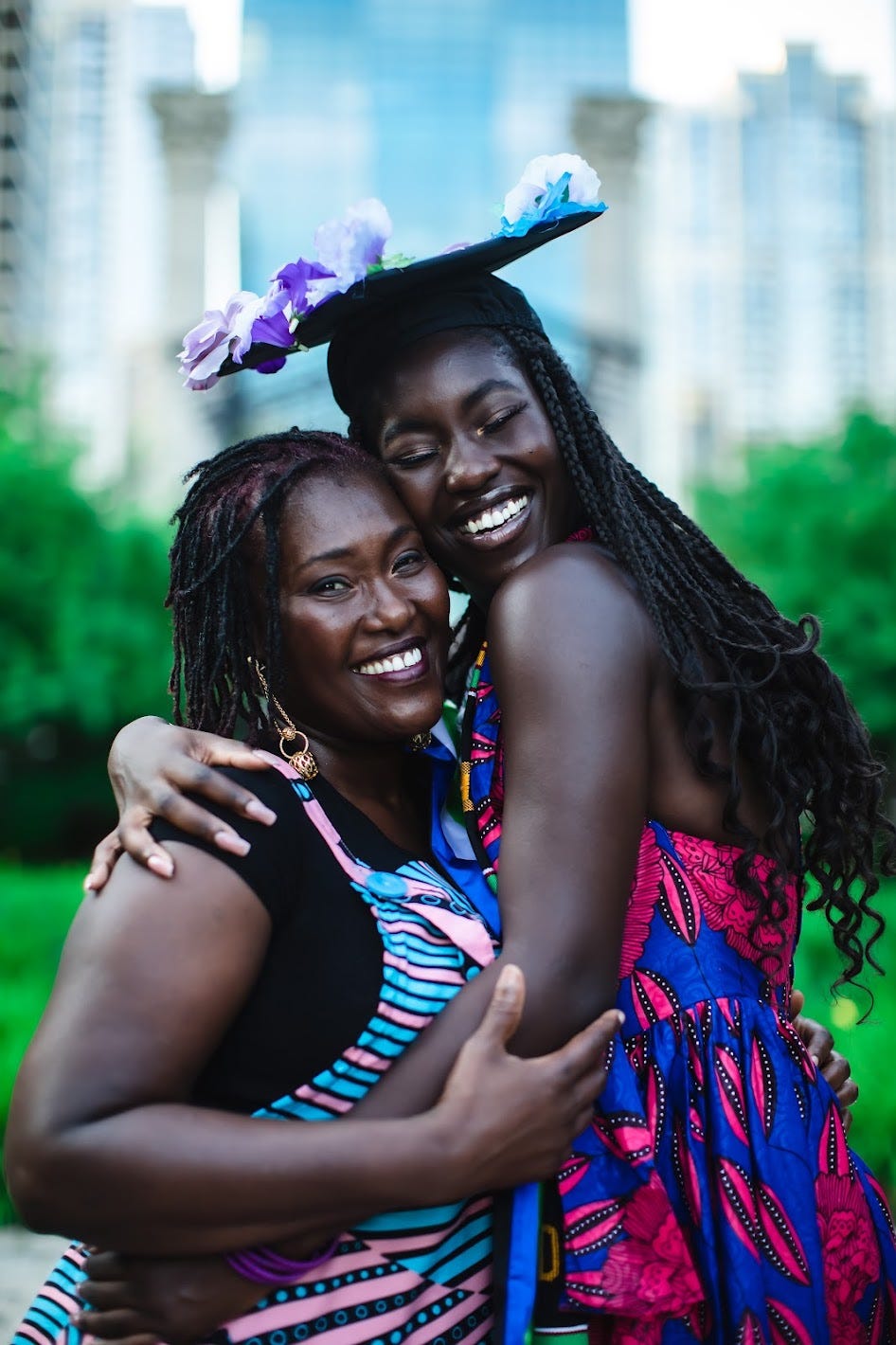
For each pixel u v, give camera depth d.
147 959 1.49
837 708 1.97
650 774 1.78
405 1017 1.63
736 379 64.31
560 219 1.89
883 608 19.53
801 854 1.93
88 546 21.53
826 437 21.81
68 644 21.11
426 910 1.70
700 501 22.25
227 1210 1.42
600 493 1.95
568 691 1.68
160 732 1.73
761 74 65.31
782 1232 1.66
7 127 51.94
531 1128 1.52
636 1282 1.62
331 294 1.87
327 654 1.81
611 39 74.94
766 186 65.06
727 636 1.93
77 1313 1.59
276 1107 1.59
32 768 23.56
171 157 55.38
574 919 1.60
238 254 69.62
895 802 13.48
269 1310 1.55
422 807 2.02
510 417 1.94
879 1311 1.82
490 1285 1.67
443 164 72.62
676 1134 1.69
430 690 1.87
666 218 64.94
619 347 36.06
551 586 1.76
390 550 1.84
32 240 54.00
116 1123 1.42
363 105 71.56
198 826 1.56
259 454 1.87
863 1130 4.27
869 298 65.06
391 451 1.97
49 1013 1.49
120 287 64.69
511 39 73.19
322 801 1.81
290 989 1.61
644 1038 1.73
